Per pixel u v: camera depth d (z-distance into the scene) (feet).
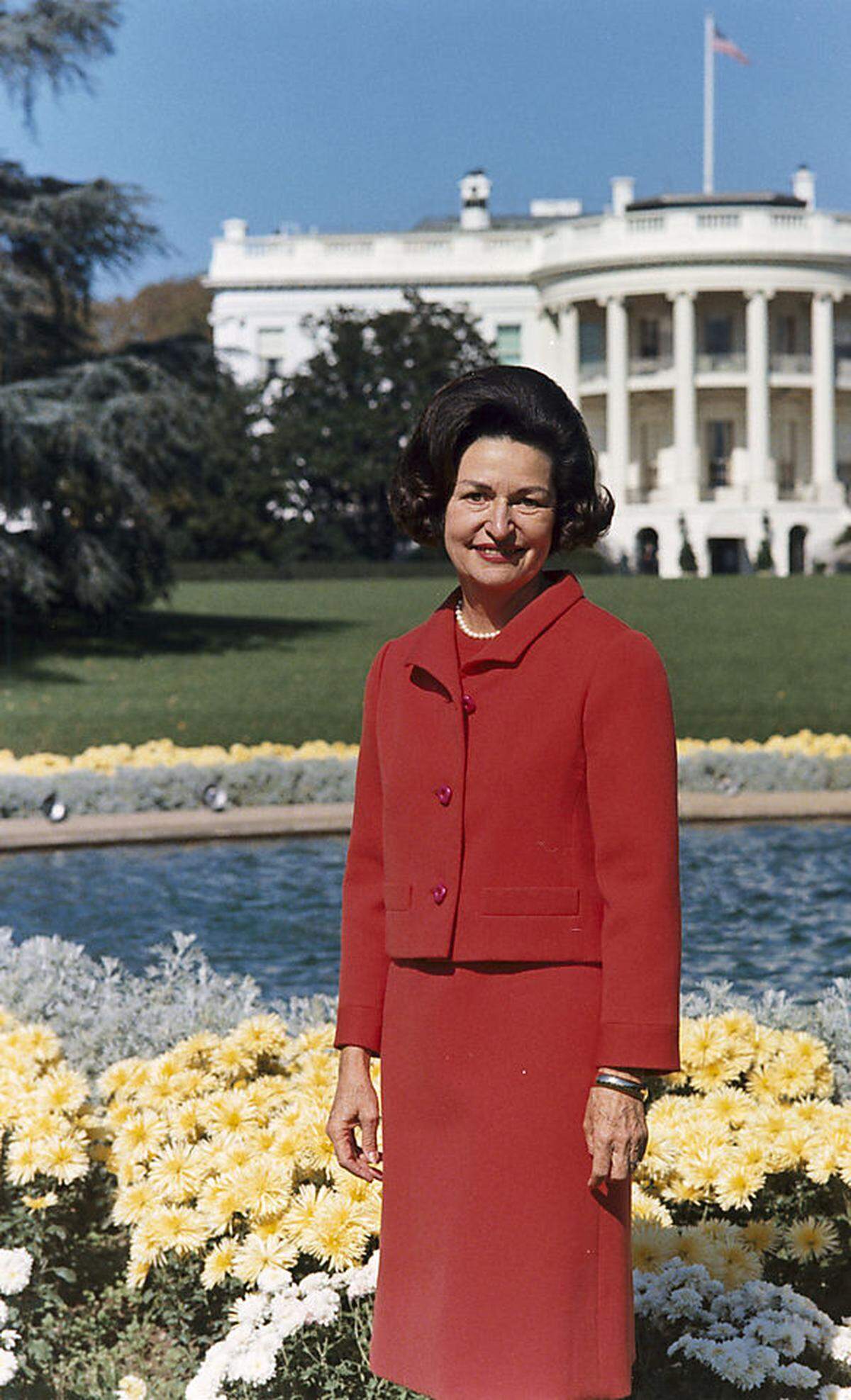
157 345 100.48
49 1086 14.78
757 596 122.72
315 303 200.03
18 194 96.99
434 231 221.46
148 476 95.86
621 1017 8.79
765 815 41.88
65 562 93.20
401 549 176.65
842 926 28.40
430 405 9.63
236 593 132.36
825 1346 11.45
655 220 183.83
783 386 188.65
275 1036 16.28
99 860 36.99
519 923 9.09
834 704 72.28
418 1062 9.31
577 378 189.78
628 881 8.91
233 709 71.46
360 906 10.11
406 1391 11.40
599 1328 9.10
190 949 24.75
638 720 9.00
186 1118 14.47
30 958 20.27
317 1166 13.37
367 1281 11.78
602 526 9.68
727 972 25.08
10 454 88.43
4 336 92.48
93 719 67.92
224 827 39.86
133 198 94.79
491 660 9.31
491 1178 9.05
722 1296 11.88
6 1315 12.50
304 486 171.42
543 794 9.12
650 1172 13.60
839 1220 13.87
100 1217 14.74
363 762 10.18
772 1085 15.33
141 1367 12.73
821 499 185.68
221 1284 12.69
